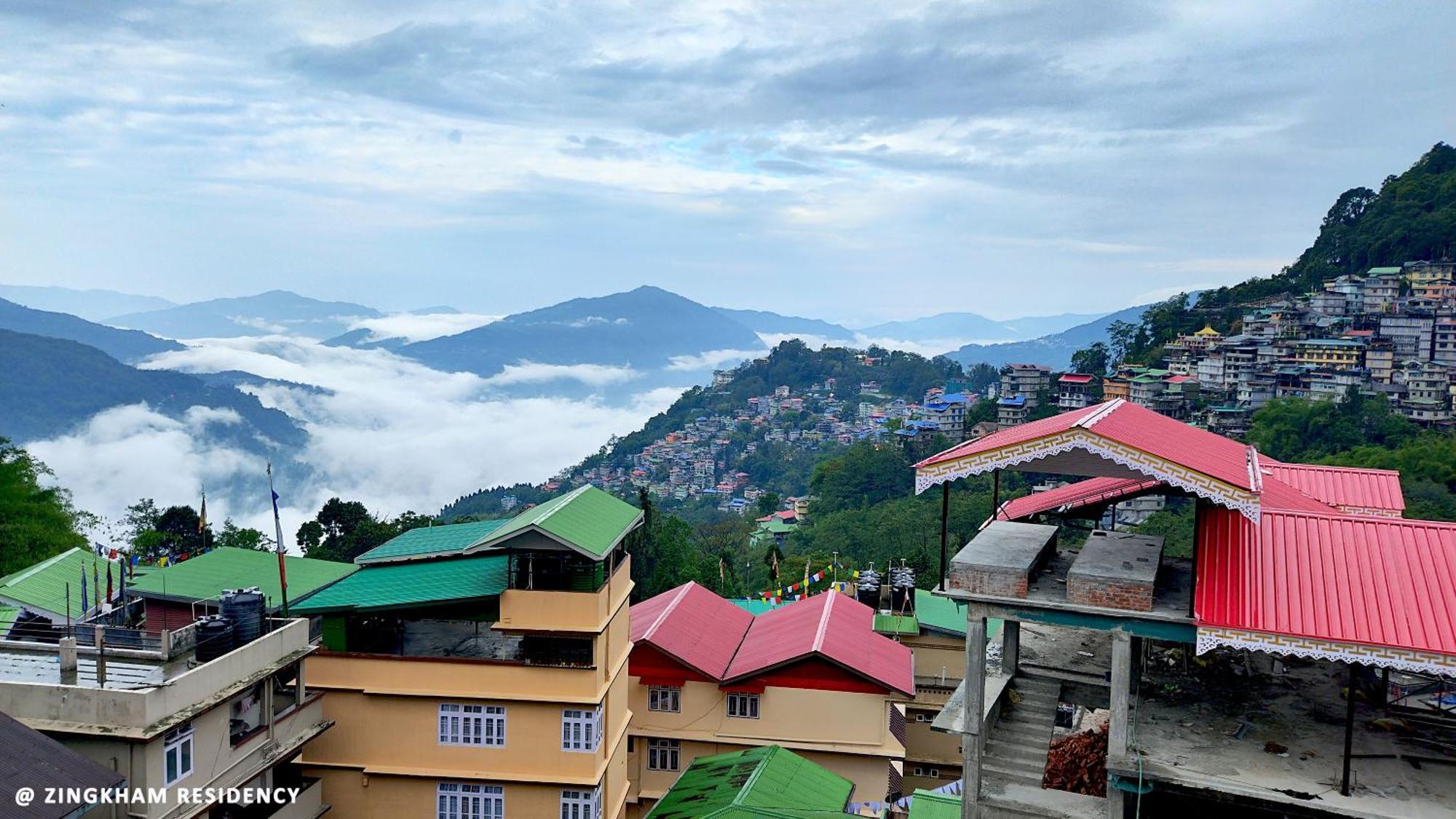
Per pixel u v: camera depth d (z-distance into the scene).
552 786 30.12
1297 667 27.02
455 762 30.56
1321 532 21.33
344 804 30.77
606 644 31.73
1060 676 27.47
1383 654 18.77
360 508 79.12
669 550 84.94
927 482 23.05
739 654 41.44
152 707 22.39
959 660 44.28
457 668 30.47
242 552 37.34
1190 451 21.95
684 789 32.72
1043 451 21.67
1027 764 24.34
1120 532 26.33
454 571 32.59
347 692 30.69
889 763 37.38
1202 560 21.08
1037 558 23.58
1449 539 20.62
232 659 25.52
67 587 31.55
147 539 64.75
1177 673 26.86
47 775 19.56
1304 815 20.05
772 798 29.75
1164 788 20.88
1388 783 20.34
